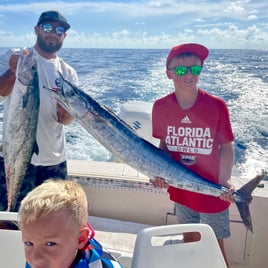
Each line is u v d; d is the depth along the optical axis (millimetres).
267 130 5254
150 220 2725
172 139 2172
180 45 1997
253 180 2127
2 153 2367
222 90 6668
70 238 995
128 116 2842
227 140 2090
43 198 997
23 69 2125
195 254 1426
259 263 2498
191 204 2172
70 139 4695
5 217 1493
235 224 2500
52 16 2266
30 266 1081
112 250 2199
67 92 2086
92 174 2762
